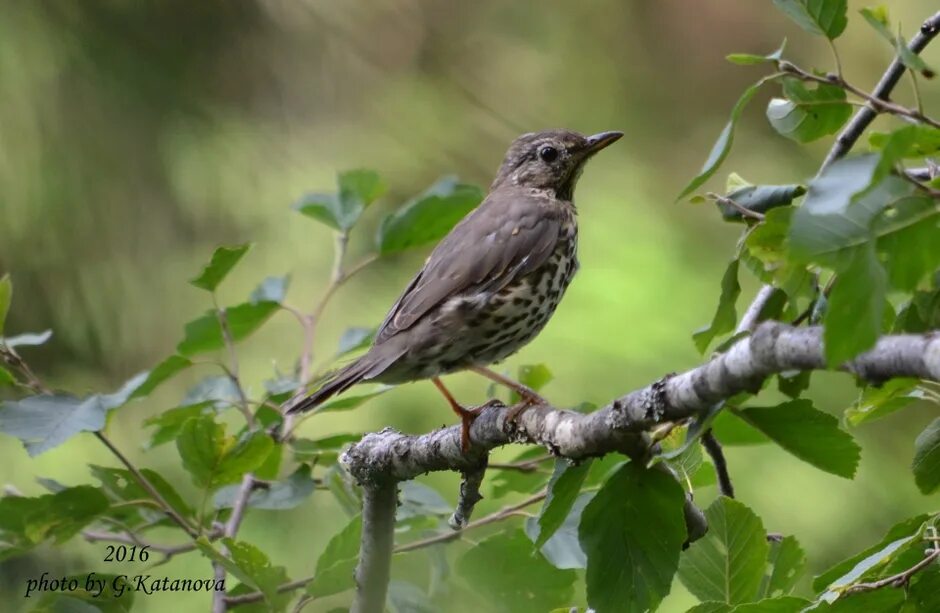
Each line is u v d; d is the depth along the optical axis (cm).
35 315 1391
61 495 730
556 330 1409
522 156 979
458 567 753
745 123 1886
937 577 513
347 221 878
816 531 1342
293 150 1605
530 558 745
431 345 832
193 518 790
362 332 876
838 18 532
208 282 799
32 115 1414
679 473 594
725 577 615
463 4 1889
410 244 872
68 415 717
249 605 752
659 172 1839
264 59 1611
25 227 1398
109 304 1419
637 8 1953
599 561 532
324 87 1683
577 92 1916
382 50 1777
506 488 806
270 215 1534
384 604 694
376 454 682
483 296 847
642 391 485
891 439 1440
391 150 1725
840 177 391
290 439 804
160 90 1499
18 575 1102
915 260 412
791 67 526
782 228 532
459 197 855
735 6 1941
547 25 1928
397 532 802
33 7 1434
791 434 508
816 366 413
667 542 526
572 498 539
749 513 614
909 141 389
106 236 1437
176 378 1393
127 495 780
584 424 516
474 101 1842
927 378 409
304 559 1252
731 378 443
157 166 1481
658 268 1488
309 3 1667
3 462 1266
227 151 1530
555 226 893
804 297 568
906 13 1766
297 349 1440
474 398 1364
